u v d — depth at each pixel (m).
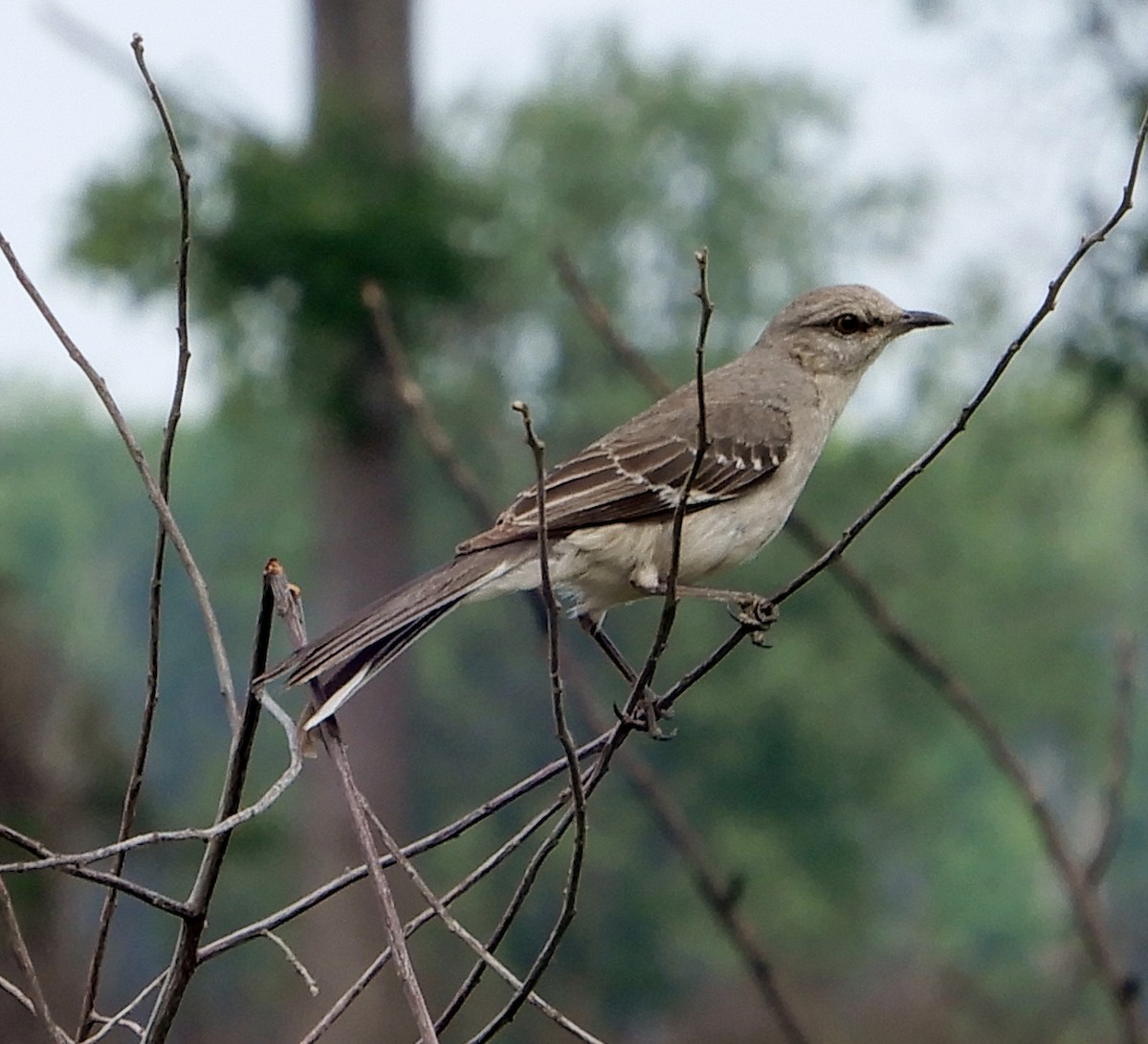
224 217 14.51
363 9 17.33
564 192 31.09
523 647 28.72
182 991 4.36
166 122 4.59
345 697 4.71
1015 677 31.52
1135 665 6.68
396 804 18.61
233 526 27.38
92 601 30.20
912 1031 19.58
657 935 27.81
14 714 13.84
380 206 14.75
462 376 22.98
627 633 28.42
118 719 15.22
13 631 14.22
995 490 30.78
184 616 28.95
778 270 32.41
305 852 18.12
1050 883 30.19
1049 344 10.18
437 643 28.34
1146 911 27.31
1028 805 6.48
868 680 30.12
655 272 31.89
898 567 30.91
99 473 31.41
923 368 29.28
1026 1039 13.40
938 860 31.34
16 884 12.93
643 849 28.22
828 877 29.78
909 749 30.66
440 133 17.31
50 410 31.67
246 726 4.40
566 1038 23.06
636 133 31.48
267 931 4.49
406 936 4.58
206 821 16.09
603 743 5.44
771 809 29.59
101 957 4.54
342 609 17.92
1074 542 33.25
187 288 4.65
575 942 27.45
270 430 18.00
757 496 7.00
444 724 28.72
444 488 24.88
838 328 7.60
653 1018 28.12
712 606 28.69
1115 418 10.24
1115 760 6.52
